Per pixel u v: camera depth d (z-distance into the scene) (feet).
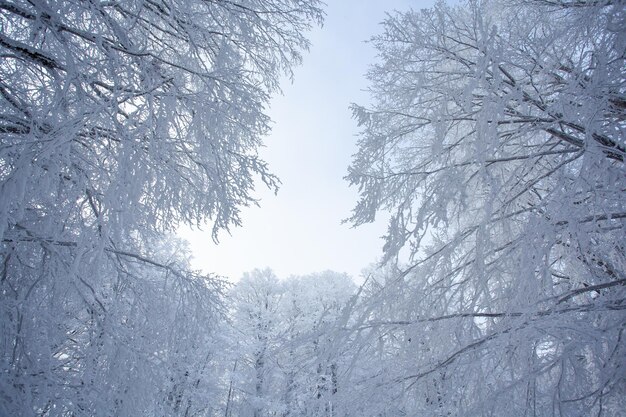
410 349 9.82
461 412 8.20
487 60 7.95
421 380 8.96
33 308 10.15
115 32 9.27
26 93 9.00
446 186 9.27
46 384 9.19
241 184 12.60
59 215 9.70
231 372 36.14
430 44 11.19
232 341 34.27
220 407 34.40
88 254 10.46
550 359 7.66
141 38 11.62
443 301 10.67
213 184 12.12
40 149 6.83
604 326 7.38
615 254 9.21
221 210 12.47
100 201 9.23
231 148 12.75
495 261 8.84
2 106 9.00
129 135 8.41
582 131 8.08
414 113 12.34
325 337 9.62
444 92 10.42
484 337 7.94
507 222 9.89
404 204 10.37
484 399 7.68
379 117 11.81
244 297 50.62
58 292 11.10
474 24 9.64
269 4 14.10
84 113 7.66
